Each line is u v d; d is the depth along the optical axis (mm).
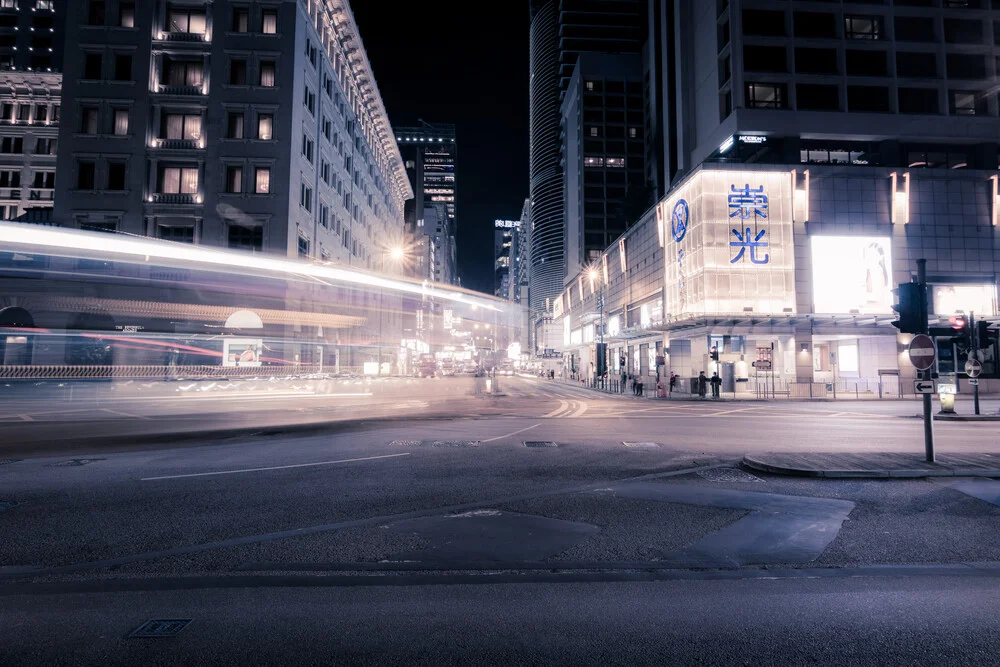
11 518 6941
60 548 5824
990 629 4074
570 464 10844
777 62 44531
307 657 3637
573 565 5297
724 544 5938
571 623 4141
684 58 54812
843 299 39375
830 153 45031
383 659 3611
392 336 81312
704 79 51250
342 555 5590
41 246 39906
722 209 39375
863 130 43625
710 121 49562
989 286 40656
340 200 61375
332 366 54812
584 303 84000
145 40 45500
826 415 22422
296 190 46812
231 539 6113
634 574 5109
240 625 4090
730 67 44875
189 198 44781
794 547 5844
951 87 44719
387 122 82188
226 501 7816
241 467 10375
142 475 9594
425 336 112062
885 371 38344
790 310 38875
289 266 45156
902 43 44906
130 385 38312
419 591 4727
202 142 45281
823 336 40500
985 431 16672
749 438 14945
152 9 45656
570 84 114500
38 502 7723
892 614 4316
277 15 46500
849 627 4094
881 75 44844
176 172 45312
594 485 8938
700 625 4113
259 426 17141
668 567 5281
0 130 69438
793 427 17766
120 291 41938
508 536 6191
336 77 59281
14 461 10953
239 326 44062
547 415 21609
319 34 54688
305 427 16922
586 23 128000
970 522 6789
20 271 40281
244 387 40375
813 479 9375
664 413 23109
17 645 3779
